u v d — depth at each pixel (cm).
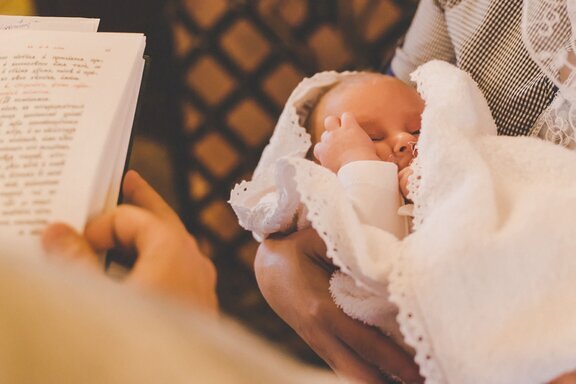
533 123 79
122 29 129
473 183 65
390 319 69
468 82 80
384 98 89
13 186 55
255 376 24
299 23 157
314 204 65
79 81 63
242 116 153
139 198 62
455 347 58
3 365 23
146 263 46
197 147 149
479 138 75
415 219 69
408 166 81
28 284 24
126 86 64
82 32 69
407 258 61
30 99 61
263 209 84
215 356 24
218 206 144
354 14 156
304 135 95
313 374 28
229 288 133
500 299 59
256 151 151
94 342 23
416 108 89
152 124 131
